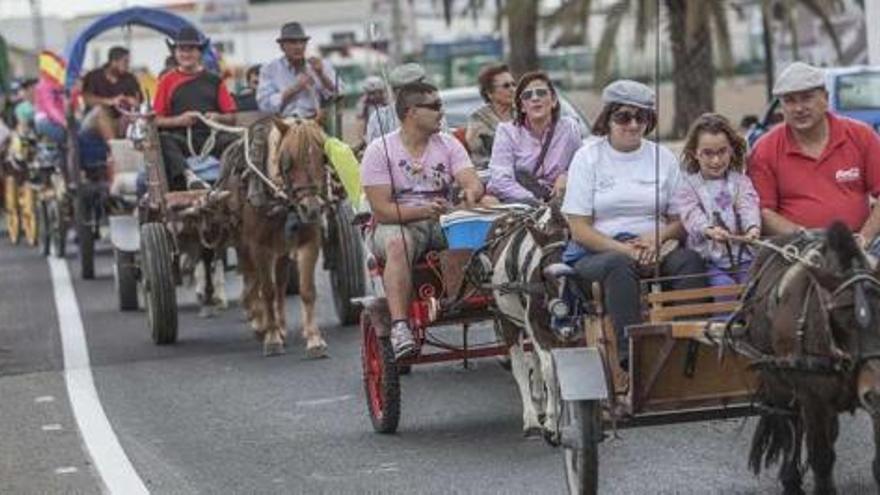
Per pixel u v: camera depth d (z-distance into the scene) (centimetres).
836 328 995
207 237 2014
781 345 1031
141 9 2609
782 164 1201
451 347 1462
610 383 1115
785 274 1041
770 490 1181
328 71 2094
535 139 1459
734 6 3712
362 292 2041
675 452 1315
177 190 2116
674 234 1190
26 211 3509
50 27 7581
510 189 1444
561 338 1193
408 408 1551
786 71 1192
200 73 2170
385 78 1502
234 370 1809
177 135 2130
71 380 1795
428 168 1423
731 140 1179
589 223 1201
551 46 4250
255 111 2367
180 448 1433
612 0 3638
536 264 1239
